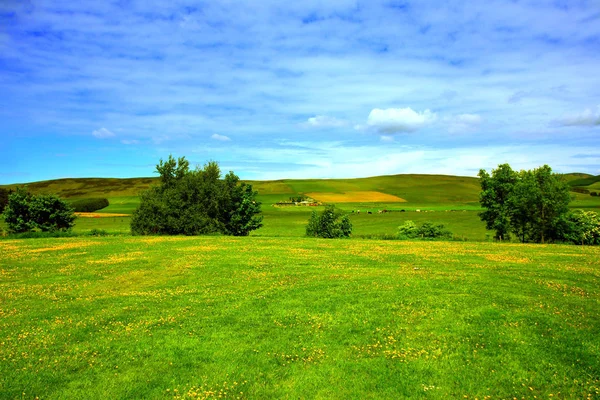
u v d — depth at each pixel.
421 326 14.51
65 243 40.75
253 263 28.17
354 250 36.00
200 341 13.34
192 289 20.41
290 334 13.91
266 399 9.81
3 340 13.41
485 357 11.98
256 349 12.69
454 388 10.28
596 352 12.07
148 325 14.88
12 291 20.19
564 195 50.50
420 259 30.50
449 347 12.73
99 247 37.41
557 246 41.00
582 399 9.69
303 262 28.69
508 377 10.77
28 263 28.45
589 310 16.20
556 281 21.80
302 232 74.31
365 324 14.81
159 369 11.35
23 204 58.12
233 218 60.91
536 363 11.52
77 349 12.68
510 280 22.11
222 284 21.53
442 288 20.05
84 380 10.70
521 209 52.69
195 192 58.94
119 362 11.79
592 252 35.41
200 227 55.81
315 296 18.62
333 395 9.96
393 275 23.62
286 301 17.81
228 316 15.84
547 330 13.88
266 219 107.62
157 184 62.03
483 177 62.28
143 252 33.94
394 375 10.95
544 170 53.81
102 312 16.47
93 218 105.19
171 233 55.41
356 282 21.56
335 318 15.50
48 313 16.38
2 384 10.45
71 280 22.84
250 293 19.42
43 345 13.01
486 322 14.80
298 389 10.24
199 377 10.88
